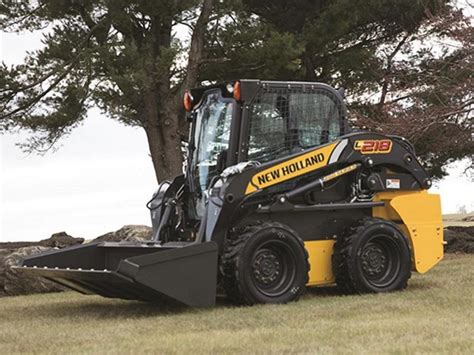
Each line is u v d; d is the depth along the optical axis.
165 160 22.55
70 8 21.83
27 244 20.80
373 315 10.66
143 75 20.16
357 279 12.96
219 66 23.08
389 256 13.34
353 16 23.20
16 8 22.77
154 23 21.92
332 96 13.55
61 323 11.36
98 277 11.52
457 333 9.03
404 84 22.66
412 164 13.95
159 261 11.38
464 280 14.55
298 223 13.02
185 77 22.34
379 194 13.71
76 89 20.88
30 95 22.81
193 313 11.39
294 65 22.23
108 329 10.43
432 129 20.84
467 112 20.84
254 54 22.14
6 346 9.48
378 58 24.70
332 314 10.88
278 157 12.96
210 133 13.18
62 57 21.89
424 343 8.50
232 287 12.05
